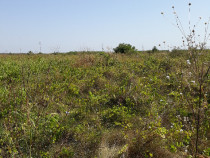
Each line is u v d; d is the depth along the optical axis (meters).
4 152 2.92
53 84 5.57
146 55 10.83
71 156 2.98
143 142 3.05
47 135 3.40
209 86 4.85
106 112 4.24
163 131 3.11
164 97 4.91
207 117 3.64
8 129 3.16
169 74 6.26
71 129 3.56
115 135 3.42
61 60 8.85
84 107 4.44
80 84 5.75
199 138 3.25
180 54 9.23
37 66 7.21
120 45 14.01
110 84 5.82
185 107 4.20
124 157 2.91
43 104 3.81
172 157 2.94
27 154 2.98
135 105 4.61
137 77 6.39
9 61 8.45
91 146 3.22
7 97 4.40
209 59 5.24
